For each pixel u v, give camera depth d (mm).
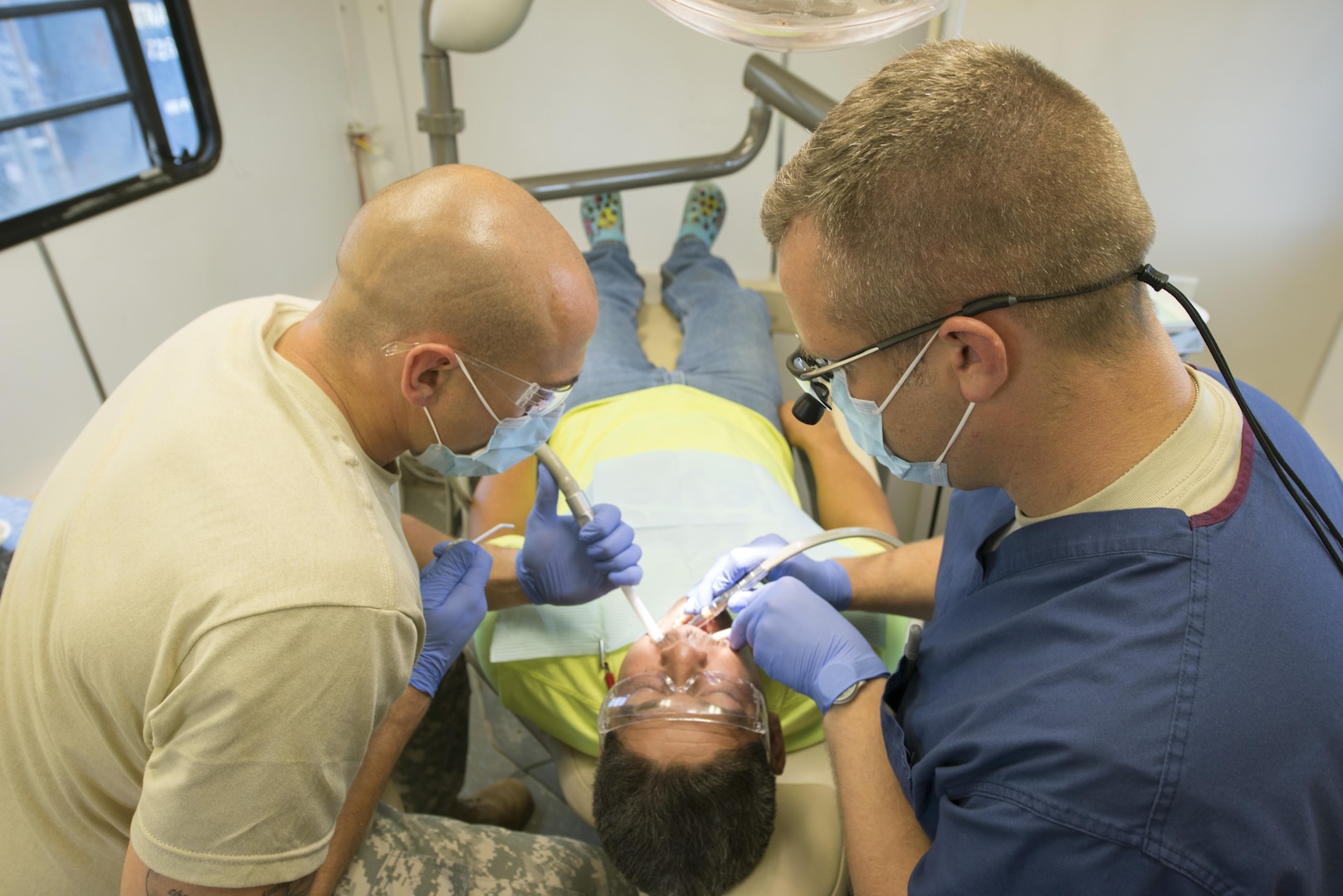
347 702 710
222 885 722
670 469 1571
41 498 877
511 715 1950
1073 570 765
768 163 2648
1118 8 1625
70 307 1627
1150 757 642
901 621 1353
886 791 904
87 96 1668
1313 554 703
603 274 2152
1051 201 649
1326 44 1556
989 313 689
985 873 706
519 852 1104
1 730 844
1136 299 697
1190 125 1691
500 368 842
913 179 667
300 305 1023
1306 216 1707
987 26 1710
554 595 1271
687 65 2527
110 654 712
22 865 895
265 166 2184
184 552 700
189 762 683
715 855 969
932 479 871
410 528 1389
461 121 1540
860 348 764
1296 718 636
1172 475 722
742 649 1224
